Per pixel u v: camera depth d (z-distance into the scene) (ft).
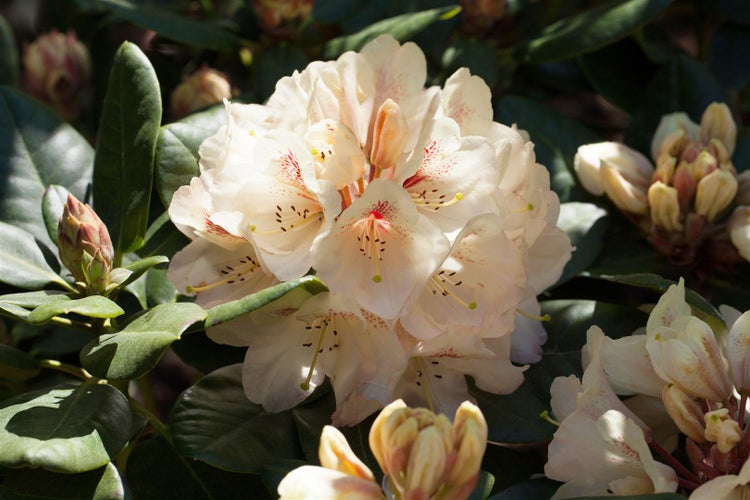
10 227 2.43
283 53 2.91
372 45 2.38
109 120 2.52
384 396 2.28
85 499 2.25
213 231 2.35
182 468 2.41
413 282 2.25
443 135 2.30
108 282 2.35
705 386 2.27
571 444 2.30
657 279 2.45
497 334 2.33
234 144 2.33
